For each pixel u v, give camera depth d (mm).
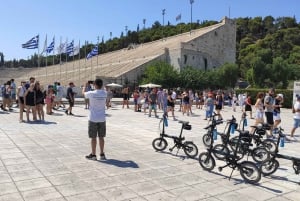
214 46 73000
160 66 52312
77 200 5773
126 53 88688
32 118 17000
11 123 14820
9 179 6785
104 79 51344
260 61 63969
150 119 18750
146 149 10055
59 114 19734
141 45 95125
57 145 10195
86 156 8586
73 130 13289
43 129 13320
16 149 9492
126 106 30172
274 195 6406
